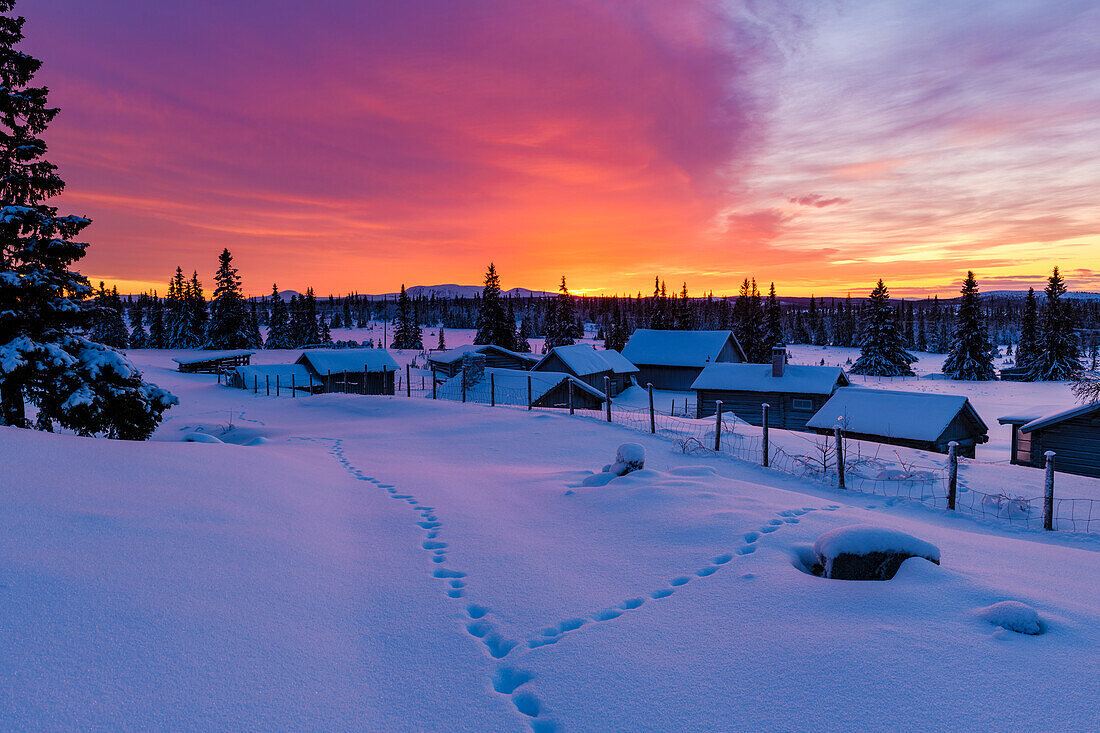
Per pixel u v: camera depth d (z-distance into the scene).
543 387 34.62
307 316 115.44
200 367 62.28
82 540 4.78
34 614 3.59
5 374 11.77
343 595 4.79
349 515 7.47
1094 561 5.89
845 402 24.25
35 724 2.71
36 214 12.47
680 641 4.01
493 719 3.19
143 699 3.01
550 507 8.05
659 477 8.95
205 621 3.91
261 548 5.46
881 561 4.96
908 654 3.61
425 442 16.20
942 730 2.91
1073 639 3.75
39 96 13.34
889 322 71.81
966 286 68.50
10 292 12.27
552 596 4.91
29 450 6.93
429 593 4.98
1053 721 2.93
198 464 8.36
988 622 3.98
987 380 66.50
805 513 7.11
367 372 49.88
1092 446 18.64
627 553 5.97
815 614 4.28
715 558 5.65
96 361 12.84
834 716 3.08
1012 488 12.12
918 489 11.76
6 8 13.09
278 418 26.67
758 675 3.52
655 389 53.56
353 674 3.59
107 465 7.14
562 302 94.12
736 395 36.16
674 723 3.09
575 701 3.33
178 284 101.69
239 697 3.16
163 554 4.85
